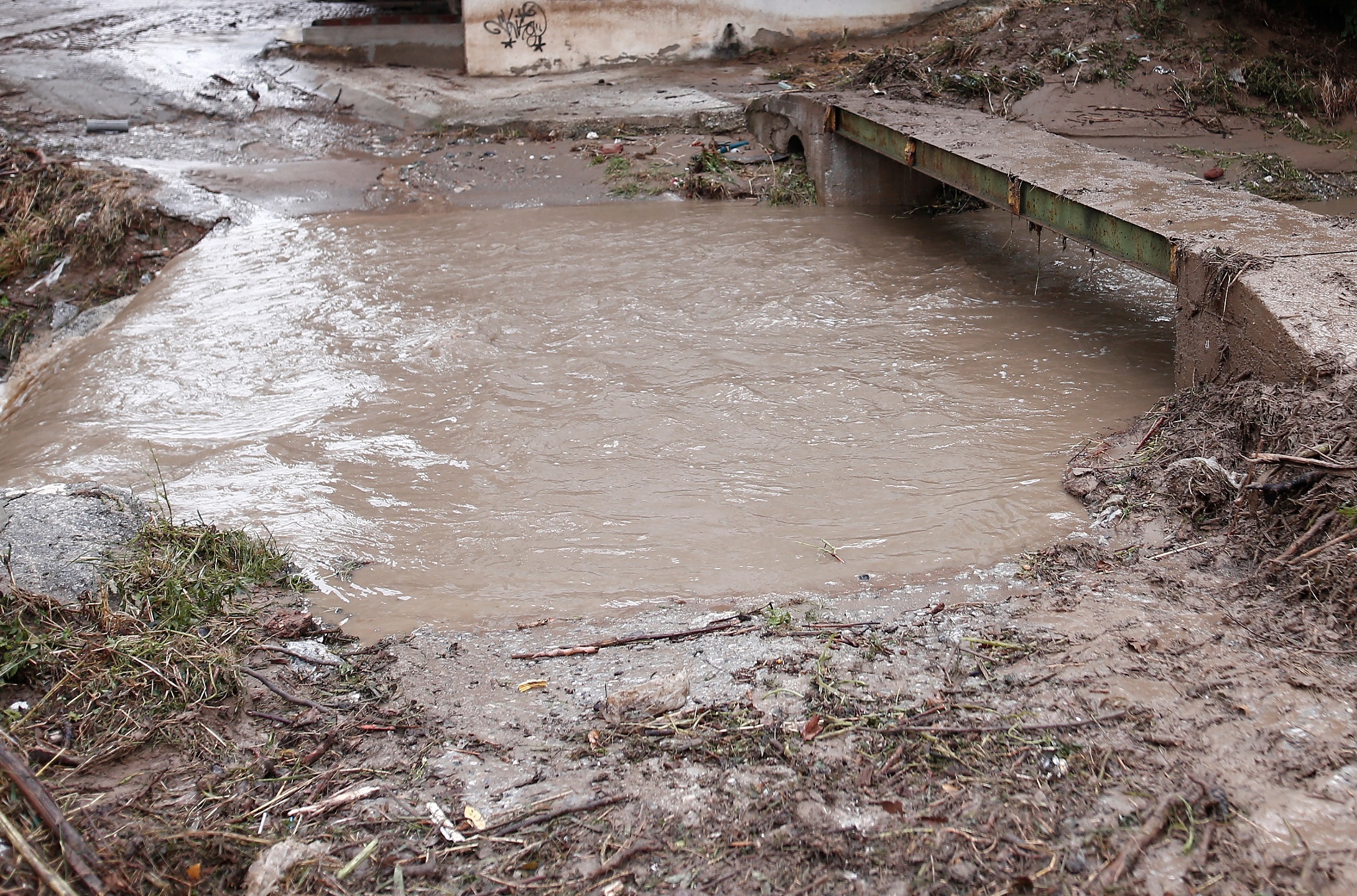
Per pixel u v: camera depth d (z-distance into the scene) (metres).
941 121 11.47
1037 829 3.66
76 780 4.04
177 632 4.90
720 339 8.95
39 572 5.22
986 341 8.73
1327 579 4.79
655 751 4.18
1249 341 6.24
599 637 5.11
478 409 7.89
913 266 10.67
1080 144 10.12
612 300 9.92
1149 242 7.35
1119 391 7.71
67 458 7.41
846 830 3.71
